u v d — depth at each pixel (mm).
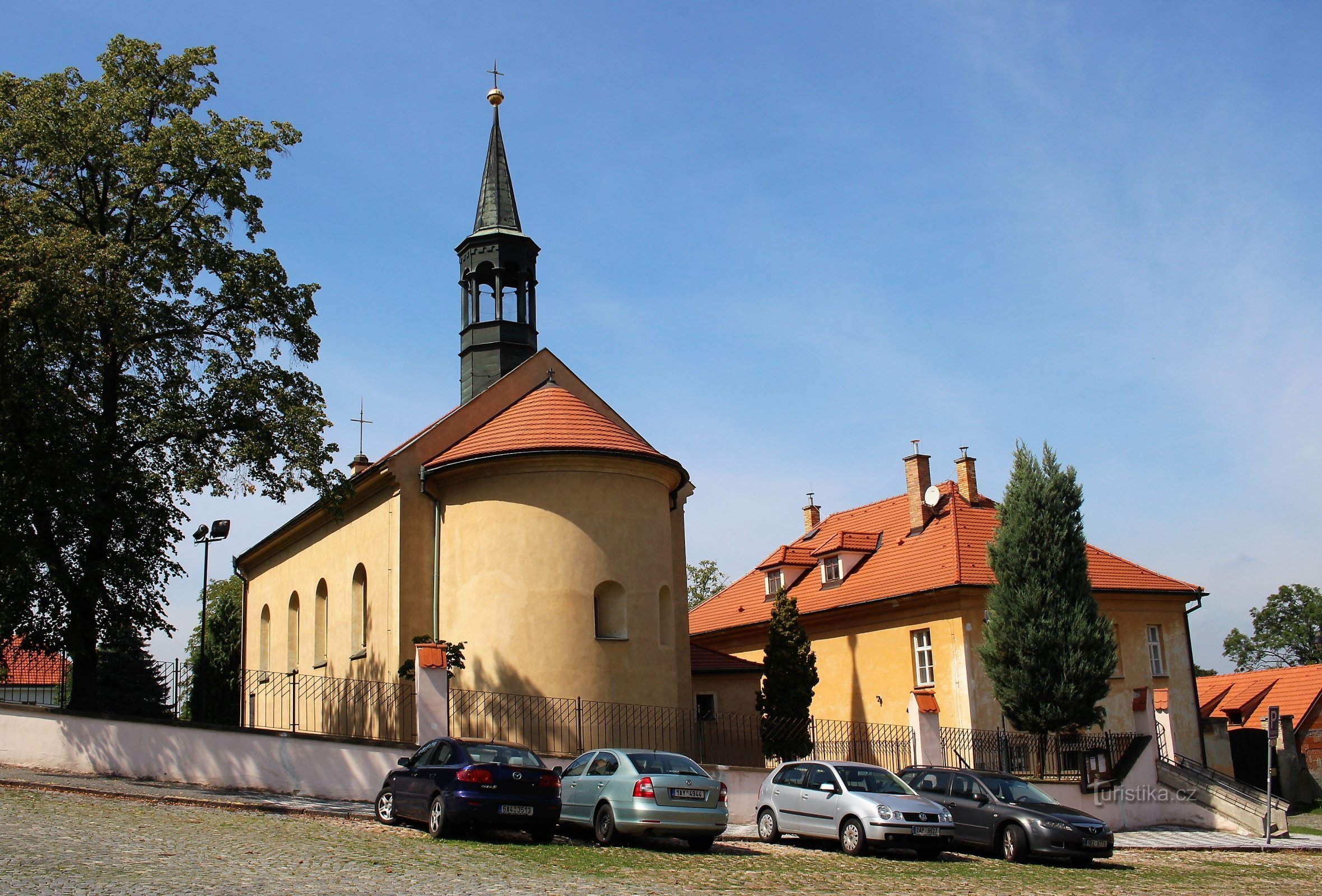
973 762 26250
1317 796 36031
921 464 35594
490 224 33406
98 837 13500
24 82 24469
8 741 21438
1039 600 27281
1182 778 27594
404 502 26797
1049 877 16969
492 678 24562
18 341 22406
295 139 26547
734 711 32719
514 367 31172
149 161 24250
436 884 11586
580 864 13969
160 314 24953
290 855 12992
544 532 25047
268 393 25891
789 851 17953
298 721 32906
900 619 32844
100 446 23844
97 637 25047
